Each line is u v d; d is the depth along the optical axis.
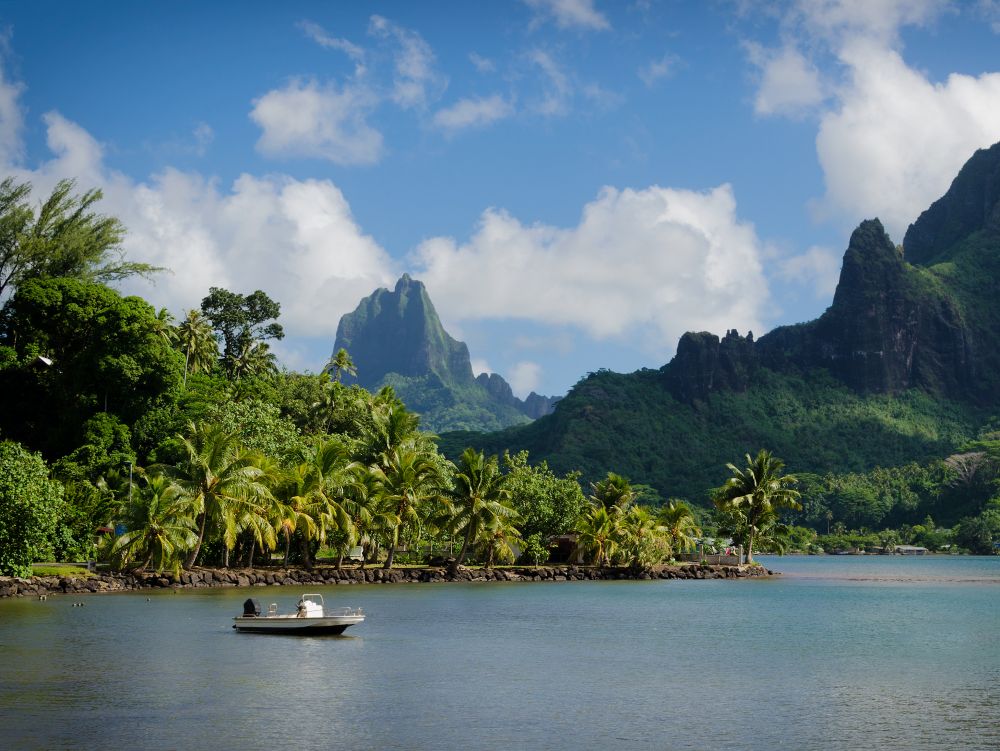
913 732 32.66
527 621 68.31
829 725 33.72
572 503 132.50
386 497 103.81
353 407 138.12
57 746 29.81
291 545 110.12
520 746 30.42
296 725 32.81
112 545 88.38
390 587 99.69
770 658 50.44
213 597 79.62
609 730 32.72
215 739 30.78
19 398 114.19
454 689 39.91
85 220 126.69
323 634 57.25
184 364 118.31
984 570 192.75
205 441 89.00
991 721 34.44
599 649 53.47
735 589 112.69
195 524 87.62
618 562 131.88
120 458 102.06
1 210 121.50
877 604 90.50
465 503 110.81
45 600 76.00
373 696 38.09
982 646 56.06
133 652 48.62
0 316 120.06
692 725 33.56
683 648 54.34
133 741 30.45
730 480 145.75
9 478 76.69
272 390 136.88
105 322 109.94
